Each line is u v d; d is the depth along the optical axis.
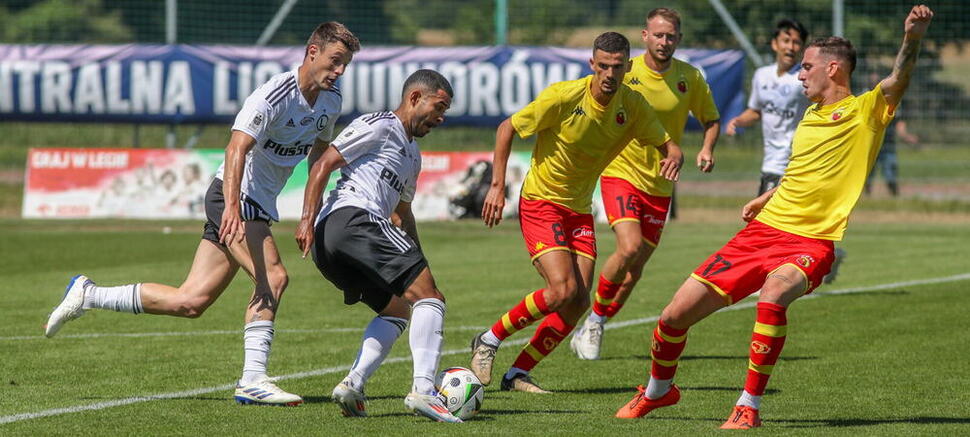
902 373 23.91
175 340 28.09
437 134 74.75
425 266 19.59
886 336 28.78
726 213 68.06
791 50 34.22
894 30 74.62
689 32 80.12
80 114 64.62
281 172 21.14
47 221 61.41
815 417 19.64
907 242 53.72
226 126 64.88
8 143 80.94
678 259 47.12
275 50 64.44
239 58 64.25
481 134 74.75
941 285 38.75
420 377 19.27
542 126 22.67
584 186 23.31
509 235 56.75
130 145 80.88
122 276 40.97
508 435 18.06
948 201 71.94
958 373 23.88
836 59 19.14
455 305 34.53
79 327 29.98
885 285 38.97
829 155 19.03
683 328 19.17
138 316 31.98
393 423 19.03
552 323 22.73
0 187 75.81
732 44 79.25
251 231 20.78
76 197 62.22
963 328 29.91
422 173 62.59
